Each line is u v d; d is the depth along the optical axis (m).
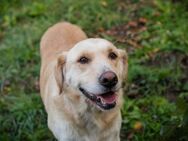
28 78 1.84
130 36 2.02
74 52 1.20
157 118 1.56
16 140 1.52
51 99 1.30
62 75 1.24
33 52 1.98
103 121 1.25
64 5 2.29
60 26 1.63
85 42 1.20
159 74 1.75
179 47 1.90
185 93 1.62
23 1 2.39
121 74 1.25
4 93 1.77
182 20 2.09
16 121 1.61
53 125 1.31
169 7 2.19
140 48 1.93
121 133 1.54
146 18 2.15
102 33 2.07
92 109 1.22
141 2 2.27
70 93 1.22
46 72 1.43
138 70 1.78
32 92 1.77
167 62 1.85
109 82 1.10
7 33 2.15
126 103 1.62
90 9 2.24
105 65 1.13
